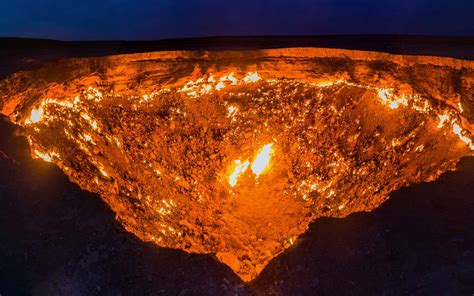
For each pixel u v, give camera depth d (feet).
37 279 17.49
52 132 26.17
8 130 23.43
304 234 23.85
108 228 20.13
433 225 20.12
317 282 20.20
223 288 19.34
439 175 23.77
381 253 19.86
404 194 22.61
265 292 20.58
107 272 18.48
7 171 21.29
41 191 20.80
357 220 22.38
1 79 25.54
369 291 18.69
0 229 18.81
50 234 19.15
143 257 19.69
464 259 18.17
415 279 18.22
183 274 19.43
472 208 20.35
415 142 27.04
